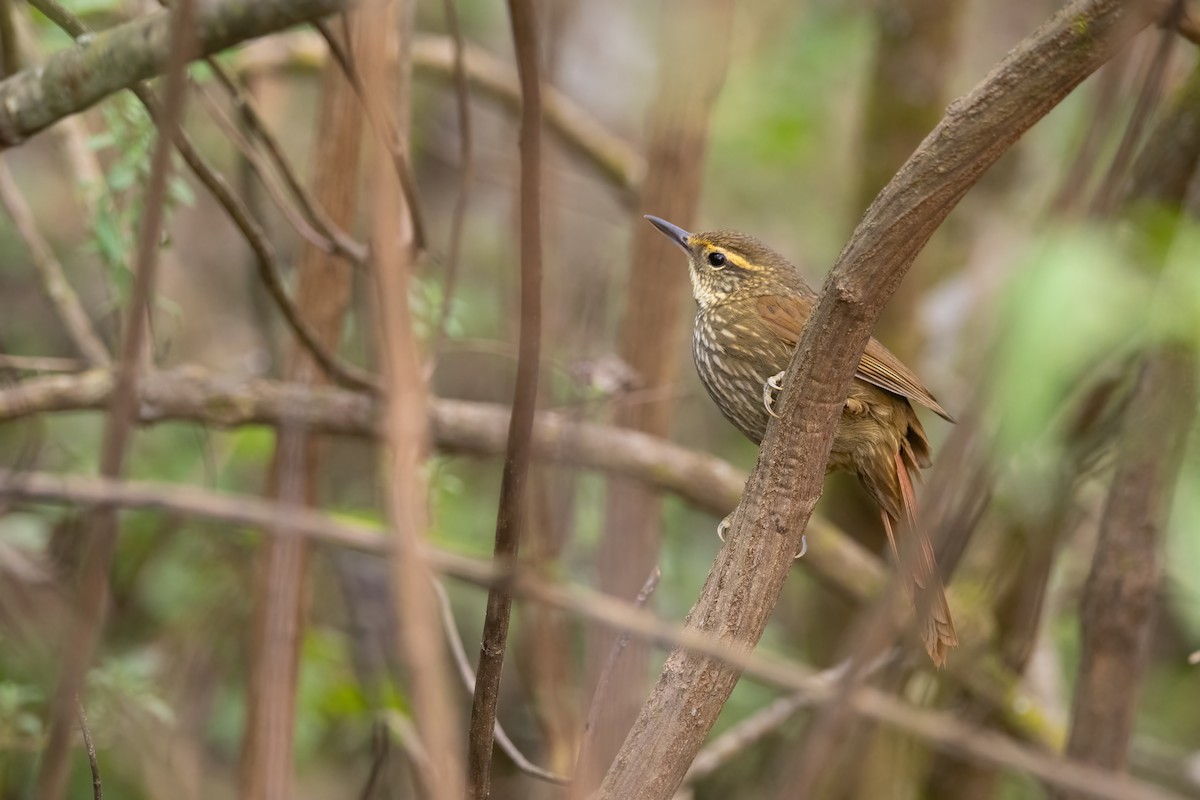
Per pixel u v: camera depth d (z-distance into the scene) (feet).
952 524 21.61
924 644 22.90
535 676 34.01
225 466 42.34
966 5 43.62
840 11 57.16
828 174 58.59
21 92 23.43
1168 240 13.15
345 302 34.30
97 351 35.27
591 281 38.19
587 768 20.44
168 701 38.63
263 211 44.73
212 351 47.44
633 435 33.45
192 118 43.80
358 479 45.21
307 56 43.47
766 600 18.92
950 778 34.73
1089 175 13.89
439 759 12.80
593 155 47.34
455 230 30.76
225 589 40.04
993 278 42.93
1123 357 23.21
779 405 18.79
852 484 43.52
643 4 61.82
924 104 43.32
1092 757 28.40
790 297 32.37
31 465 35.73
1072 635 44.86
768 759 39.45
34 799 33.12
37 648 35.32
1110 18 14.87
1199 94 26.25
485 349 35.40
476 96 46.85
